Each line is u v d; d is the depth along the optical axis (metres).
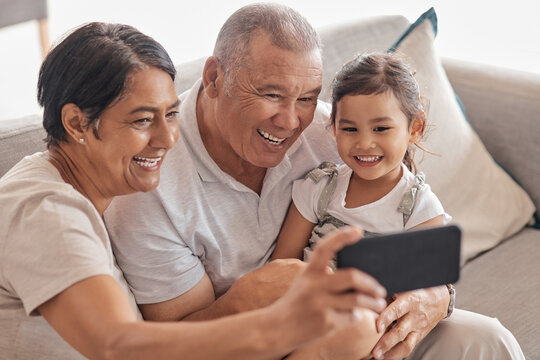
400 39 1.93
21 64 4.27
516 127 2.04
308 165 1.52
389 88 1.36
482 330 1.38
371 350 1.28
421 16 1.96
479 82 2.12
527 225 2.02
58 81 1.06
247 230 1.44
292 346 0.84
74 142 1.12
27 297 1.00
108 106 1.05
